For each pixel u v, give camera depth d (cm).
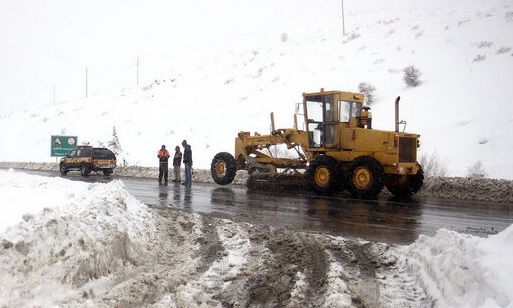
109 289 505
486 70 2639
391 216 991
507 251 424
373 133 1322
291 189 1525
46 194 1038
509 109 2158
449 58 3019
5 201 934
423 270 540
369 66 3291
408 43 3547
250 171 1683
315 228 848
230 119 3108
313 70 3559
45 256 497
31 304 430
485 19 3647
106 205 677
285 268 600
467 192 1366
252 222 906
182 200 1262
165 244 715
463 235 511
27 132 4450
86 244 537
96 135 3697
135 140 3278
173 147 2941
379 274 585
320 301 490
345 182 1359
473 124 2117
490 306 377
